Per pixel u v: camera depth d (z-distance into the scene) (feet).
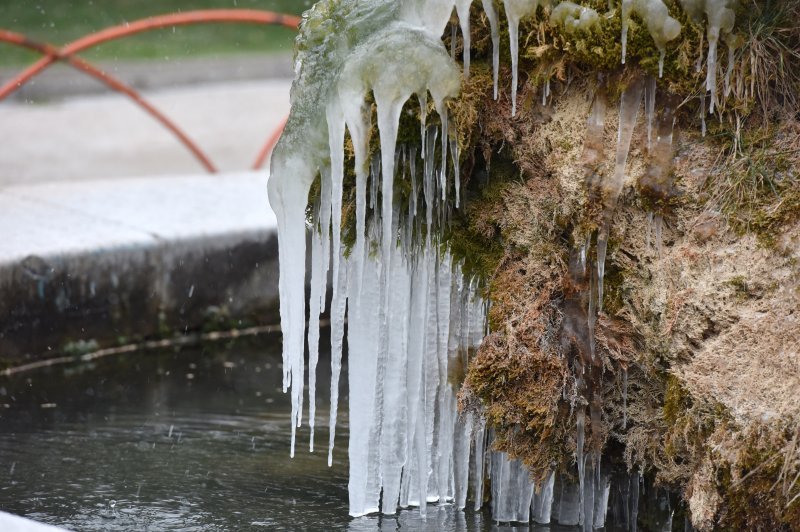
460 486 15.29
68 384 22.06
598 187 13.32
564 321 13.74
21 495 16.34
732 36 12.69
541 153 13.82
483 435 15.12
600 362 13.64
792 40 12.89
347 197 14.73
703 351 12.53
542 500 14.78
